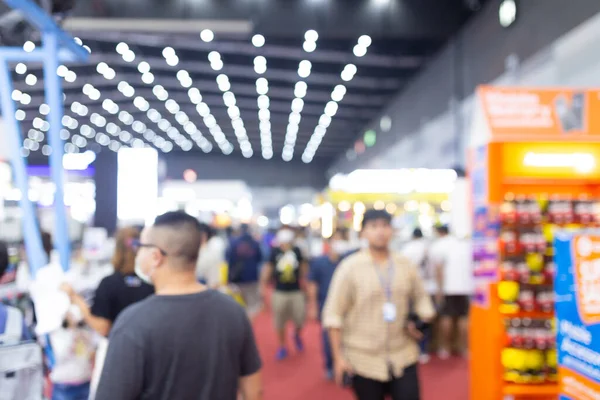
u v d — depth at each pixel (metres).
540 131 4.01
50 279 2.76
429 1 11.31
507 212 3.98
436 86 13.57
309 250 13.25
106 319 2.78
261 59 14.41
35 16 2.72
